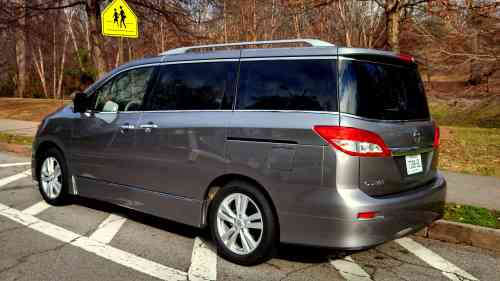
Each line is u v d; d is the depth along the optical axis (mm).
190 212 4562
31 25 21391
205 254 4473
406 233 3949
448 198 6281
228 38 23641
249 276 3979
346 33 20859
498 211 5578
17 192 6848
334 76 3816
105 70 14977
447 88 15836
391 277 4031
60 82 34375
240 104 4285
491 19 10516
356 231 3604
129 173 5102
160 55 5160
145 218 5641
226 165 4219
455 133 12344
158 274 3992
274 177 3900
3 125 14805
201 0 15375
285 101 4008
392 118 3955
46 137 6070
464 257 4566
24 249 4531
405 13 10844
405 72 4320
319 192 3699
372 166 3707
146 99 5070
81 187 5730
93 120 5516
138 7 14586
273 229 3996
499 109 15383
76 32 38344
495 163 8703
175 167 4637
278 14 17516
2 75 33688
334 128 3668
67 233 5023
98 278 3889
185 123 4570
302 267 4191
